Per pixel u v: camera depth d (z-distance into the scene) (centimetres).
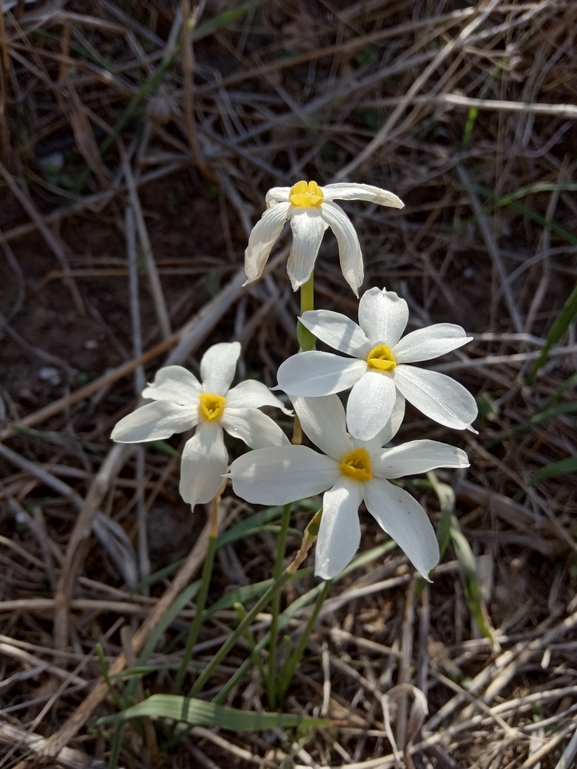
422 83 24
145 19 25
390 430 13
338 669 17
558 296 23
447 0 26
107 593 18
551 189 24
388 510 12
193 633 15
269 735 16
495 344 22
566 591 19
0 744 15
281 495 12
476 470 20
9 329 21
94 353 21
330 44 26
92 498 18
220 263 23
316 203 13
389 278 23
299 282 12
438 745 16
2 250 22
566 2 24
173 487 19
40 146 23
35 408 20
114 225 23
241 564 19
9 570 18
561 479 20
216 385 14
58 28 24
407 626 18
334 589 18
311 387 12
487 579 19
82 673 16
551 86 25
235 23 25
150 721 15
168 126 24
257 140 25
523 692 17
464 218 24
